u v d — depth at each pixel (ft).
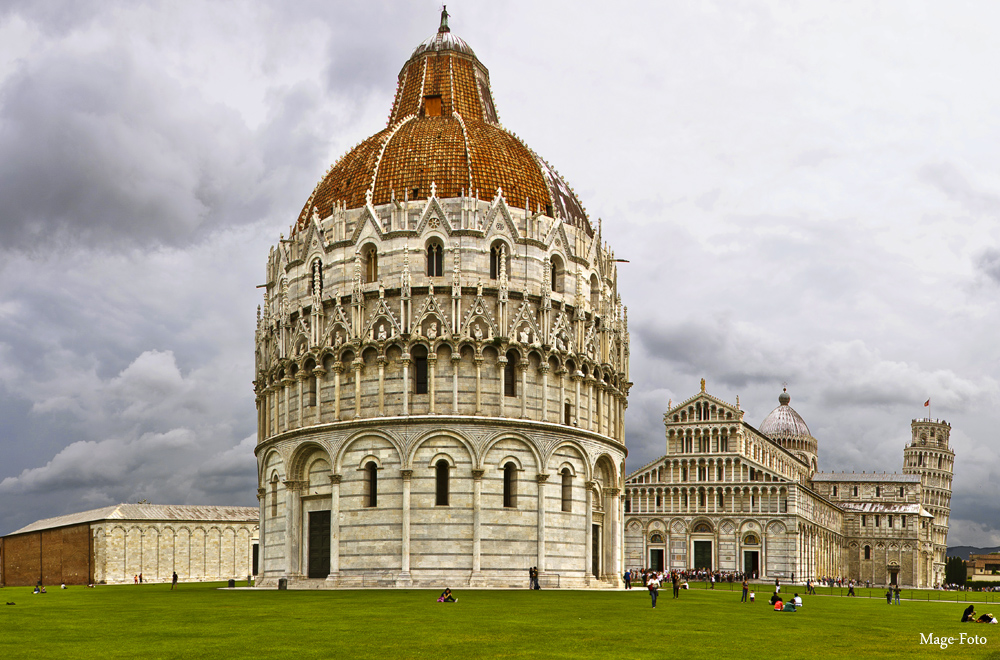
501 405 289.94
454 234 299.17
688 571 563.89
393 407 288.71
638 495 620.90
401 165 315.17
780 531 585.63
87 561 479.82
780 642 145.28
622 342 343.87
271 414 325.21
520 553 285.43
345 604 210.18
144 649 127.54
